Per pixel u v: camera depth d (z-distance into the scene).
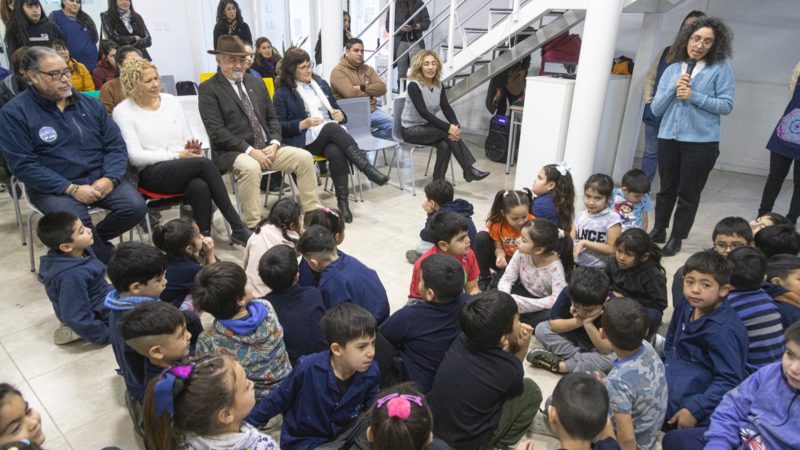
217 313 1.51
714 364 1.64
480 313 1.42
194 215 2.89
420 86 4.03
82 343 2.20
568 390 1.19
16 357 2.09
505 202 2.48
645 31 4.16
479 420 1.46
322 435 1.45
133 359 1.54
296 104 3.72
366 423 1.32
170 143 2.95
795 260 1.83
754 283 1.68
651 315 2.04
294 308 1.71
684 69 2.97
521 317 2.33
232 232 3.07
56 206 2.43
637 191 2.70
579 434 1.16
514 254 2.41
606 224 2.53
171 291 1.98
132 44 4.62
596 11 3.31
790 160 3.34
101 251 2.55
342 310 1.37
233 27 5.21
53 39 3.96
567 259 2.41
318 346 1.72
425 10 5.89
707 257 1.61
